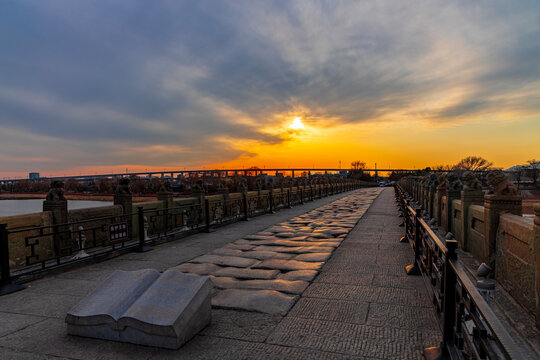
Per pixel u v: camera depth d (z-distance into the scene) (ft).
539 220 10.97
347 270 19.08
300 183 85.51
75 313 11.12
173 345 9.97
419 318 12.20
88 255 21.75
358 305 13.56
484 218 17.84
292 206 69.15
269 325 11.74
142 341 10.30
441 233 32.14
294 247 26.45
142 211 26.35
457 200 27.76
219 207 40.37
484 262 18.21
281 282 16.90
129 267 20.85
